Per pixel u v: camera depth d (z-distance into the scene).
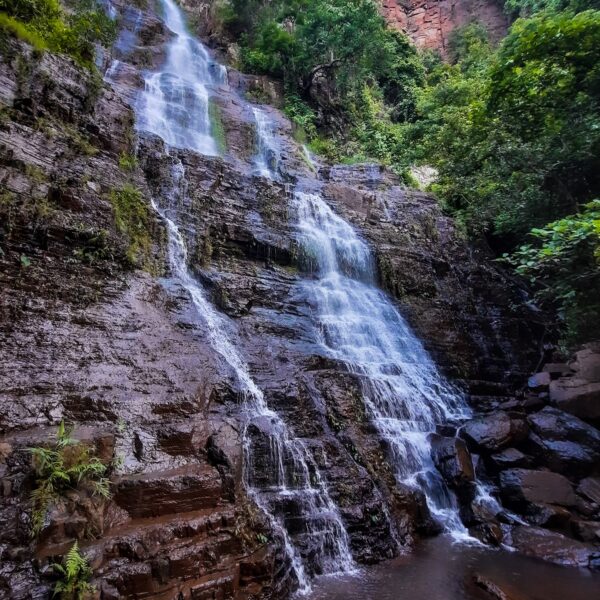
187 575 4.43
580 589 5.44
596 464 8.44
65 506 4.37
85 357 6.29
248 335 8.99
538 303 14.88
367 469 7.16
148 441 5.64
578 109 12.34
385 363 10.35
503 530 7.18
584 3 15.98
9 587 3.67
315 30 24.05
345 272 12.84
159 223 9.30
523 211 14.02
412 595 5.18
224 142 17.25
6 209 6.70
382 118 27.06
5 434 4.95
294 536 5.75
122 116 10.13
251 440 6.36
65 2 16.44
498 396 11.77
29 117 8.02
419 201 17.09
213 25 28.16
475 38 32.97
